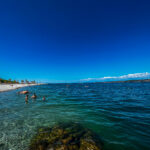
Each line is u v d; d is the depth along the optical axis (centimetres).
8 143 444
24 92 2419
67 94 2286
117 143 420
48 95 2081
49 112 884
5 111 919
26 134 512
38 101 1394
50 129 558
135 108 977
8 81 9756
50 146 404
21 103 1264
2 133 524
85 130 537
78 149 381
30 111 916
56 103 1252
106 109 952
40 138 467
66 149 381
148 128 545
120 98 1625
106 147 396
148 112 842
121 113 821
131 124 599
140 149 382
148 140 437
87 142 421
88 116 766
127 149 383
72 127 578
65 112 877
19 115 808
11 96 1925
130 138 454
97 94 2267
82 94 2275
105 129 545
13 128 579
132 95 1980
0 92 2656
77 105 1136
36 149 396
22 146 423
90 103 1242
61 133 505
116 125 591
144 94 2111
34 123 646
